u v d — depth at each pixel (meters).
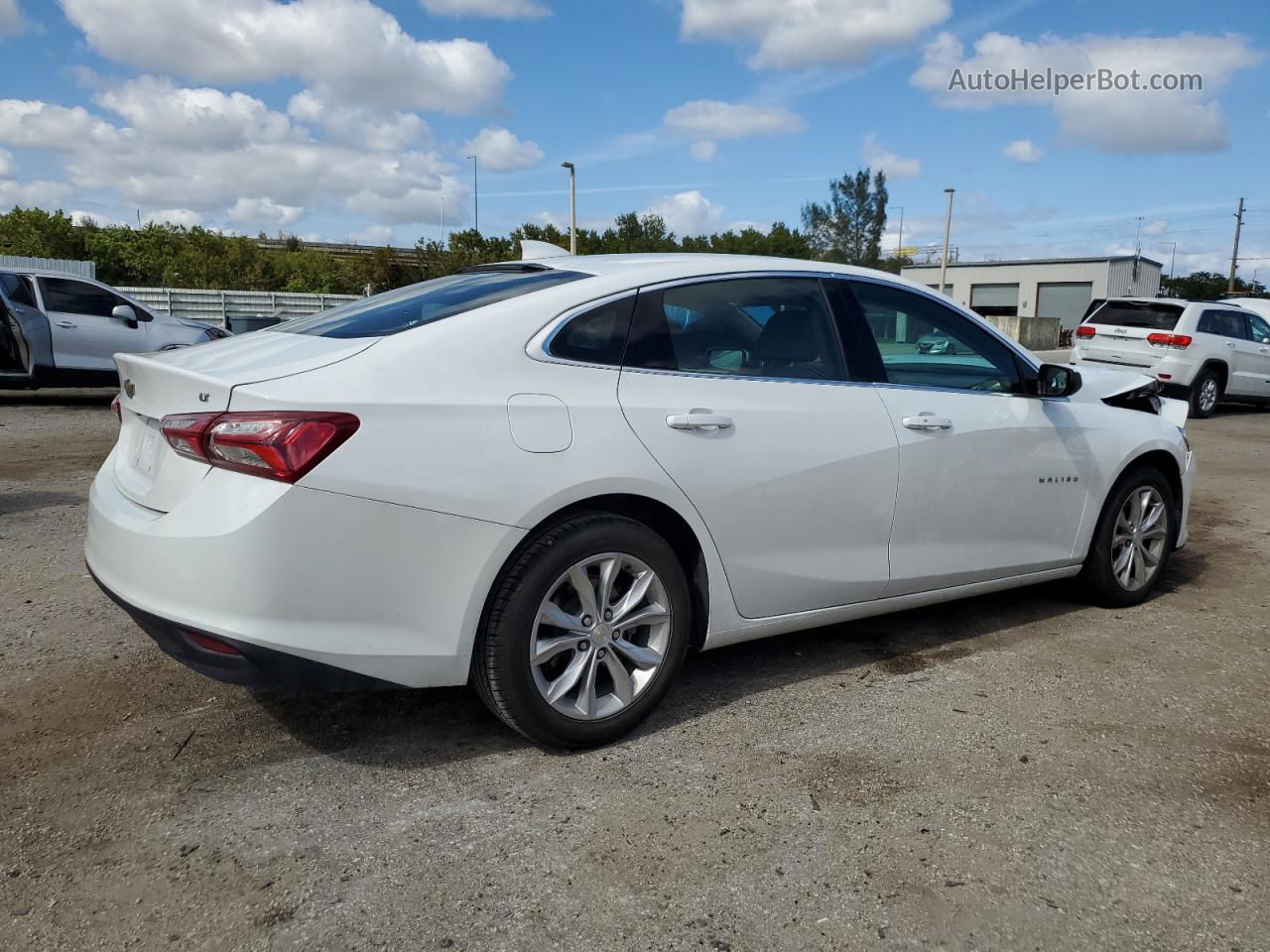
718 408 3.17
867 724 3.25
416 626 2.67
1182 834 2.59
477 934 2.14
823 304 3.59
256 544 2.48
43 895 2.25
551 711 2.90
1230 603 4.73
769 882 2.35
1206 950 2.13
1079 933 2.18
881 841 2.53
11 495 6.65
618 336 3.07
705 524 3.14
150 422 2.95
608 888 2.32
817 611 3.52
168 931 2.14
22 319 11.27
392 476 2.59
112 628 4.04
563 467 2.82
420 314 3.03
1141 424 4.58
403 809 2.66
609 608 3.02
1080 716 3.33
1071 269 57.19
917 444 3.64
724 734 3.16
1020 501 4.04
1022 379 4.11
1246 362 14.34
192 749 3.00
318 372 2.65
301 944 2.10
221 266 51.47
